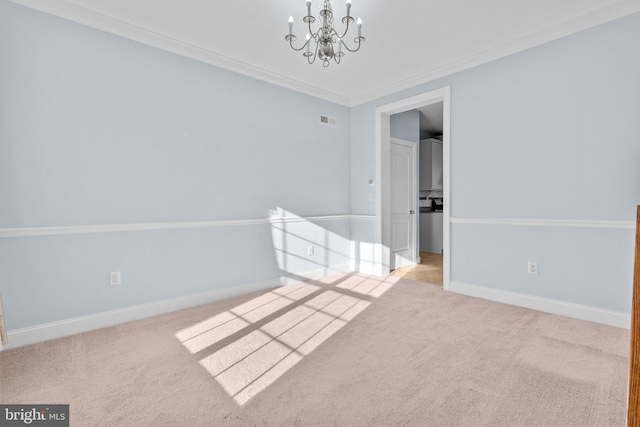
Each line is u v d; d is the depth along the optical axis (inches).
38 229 95.0
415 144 212.5
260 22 108.7
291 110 158.1
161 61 118.3
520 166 122.7
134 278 113.0
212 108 131.3
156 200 117.6
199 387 72.7
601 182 105.6
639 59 98.0
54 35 97.6
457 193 141.5
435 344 92.7
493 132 129.5
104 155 106.6
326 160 173.9
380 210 173.2
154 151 116.9
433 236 262.8
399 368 80.1
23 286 93.8
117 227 108.7
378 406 66.0
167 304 119.6
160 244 118.6
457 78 139.8
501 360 83.2
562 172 113.2
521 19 108.0
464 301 130.9
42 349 90.7
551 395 68.7
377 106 172.1
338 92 173.9
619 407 64.5
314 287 152.6
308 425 60.9
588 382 73.1
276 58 134.7
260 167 146.7
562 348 89.2
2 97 90.2
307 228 165.3
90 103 103.9
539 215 118.6
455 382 73.9
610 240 104.3
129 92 111.3
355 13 103.5
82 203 102.8
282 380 75.3
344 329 103.8
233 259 137.8
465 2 98.5
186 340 96.3
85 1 97.4
